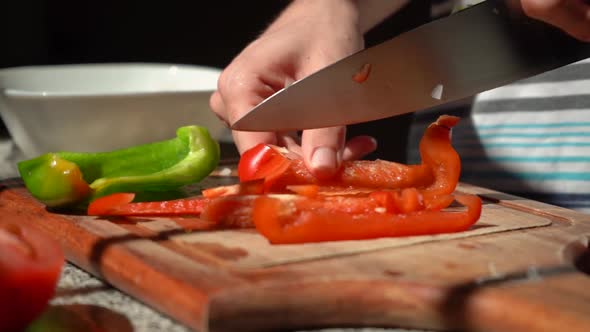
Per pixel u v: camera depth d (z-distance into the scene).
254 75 0.62
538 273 0.44
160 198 0.60
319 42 0.63
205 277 0.43
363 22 0.75
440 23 0.56
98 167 0.62
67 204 0.56
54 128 0.70
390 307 0.43
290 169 0.57
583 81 0.74
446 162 0.56
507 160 0.78
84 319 0.43
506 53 0.56
